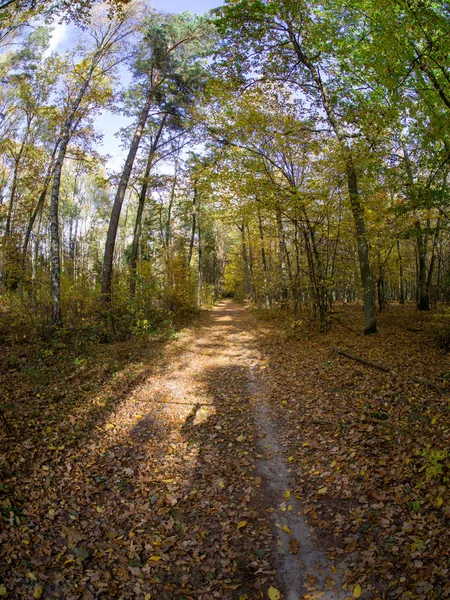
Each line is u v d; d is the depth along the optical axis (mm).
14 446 5129
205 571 3400
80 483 4660
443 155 9289
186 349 12680
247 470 5094
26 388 7477
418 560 3145
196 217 25625
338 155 10352
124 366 9672
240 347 13414
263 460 5340
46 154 18906
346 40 10281
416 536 3414
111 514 4156
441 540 3252
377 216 11641
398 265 20188
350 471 4664
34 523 3822
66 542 3641
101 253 45812
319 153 11453
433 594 2789
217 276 54344
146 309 16656
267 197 11164
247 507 4309
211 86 11672
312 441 5641
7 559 3227
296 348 11594
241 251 33625
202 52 16266
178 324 18547
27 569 3193
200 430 6363
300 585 3195
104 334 12594
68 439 5664
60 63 15617
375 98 10977
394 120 10570
